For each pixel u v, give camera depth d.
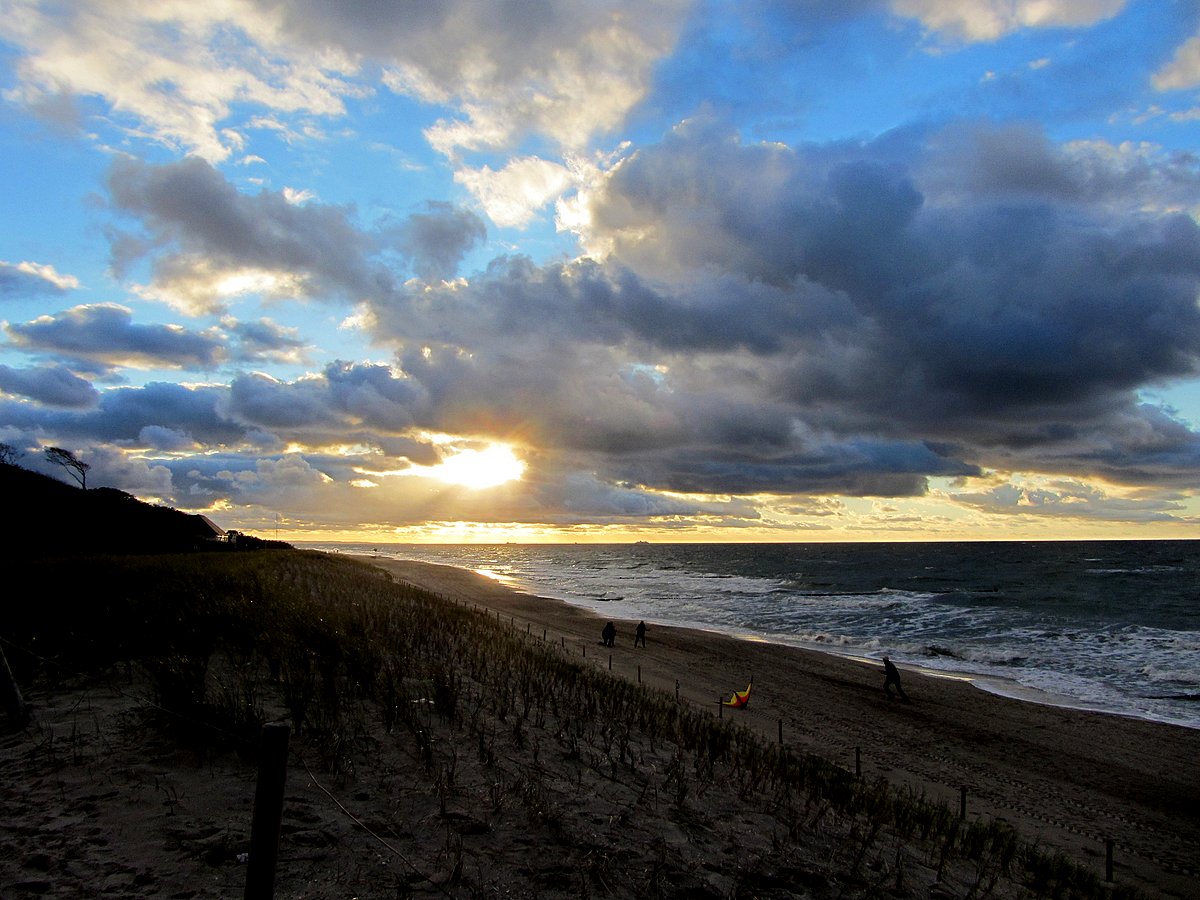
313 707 7.30
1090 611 46.72
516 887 4.65
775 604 51.84
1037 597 56.81
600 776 7.11
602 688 12.76
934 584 72.06
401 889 4.36
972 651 30.09
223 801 5.23
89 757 5.79
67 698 7.28
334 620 12.81
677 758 8.38
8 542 32.88
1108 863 8.89
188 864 4.38
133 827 4.77
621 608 48.28
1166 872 9.70
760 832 6.42
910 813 8.84
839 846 6.52
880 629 37.91
